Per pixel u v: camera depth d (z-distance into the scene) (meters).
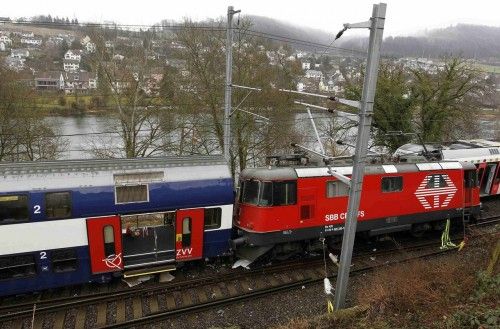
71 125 34.53
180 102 25.30
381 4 8.90
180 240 13.37
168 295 12.49
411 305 10.92
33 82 30.31
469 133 36.88
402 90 28.77
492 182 22.56
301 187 14.23
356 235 16.91
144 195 12.66
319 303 12.34
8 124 26.59
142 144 27.38
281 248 14.78
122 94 26.47
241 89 24.58
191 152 26.47
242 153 26.88
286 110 27.12
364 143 9.85
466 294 11.28
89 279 12.50
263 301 12.34
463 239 17.59
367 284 13.31
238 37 24.44
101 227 12.17
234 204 15.23
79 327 10.86
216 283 13.27
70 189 11.71
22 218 11.30
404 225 16.58
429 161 17.19
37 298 12.12
